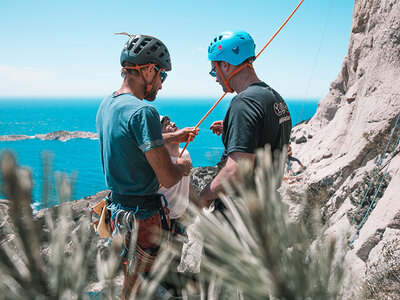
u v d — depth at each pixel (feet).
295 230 1.86
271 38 8.23
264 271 1.68
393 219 19.79
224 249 1.73
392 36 43.60
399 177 22.53
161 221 7.27
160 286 2.80
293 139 86.58
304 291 1.78
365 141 38.11
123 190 7.11
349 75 71.92
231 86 8.06
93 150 569.23
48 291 1.63
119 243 2.16
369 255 19.40
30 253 1.49
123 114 6.91
